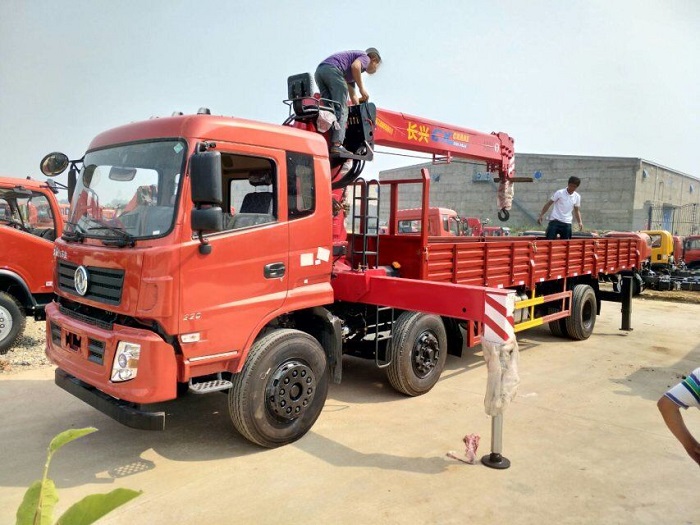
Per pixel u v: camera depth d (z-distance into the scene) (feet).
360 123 18.45
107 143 14.58
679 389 7.53
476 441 14.03
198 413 17.10
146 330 12.26
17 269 24.11
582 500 11.95
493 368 13.42
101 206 13.93
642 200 110.01
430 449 14.55
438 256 19.08
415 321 18.39
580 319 28.14
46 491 3.45
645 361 24.32
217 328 13.05
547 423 16.53
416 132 22.84
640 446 14.87
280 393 14.17
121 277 12.44
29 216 25.31
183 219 12.35
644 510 11.58
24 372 21.21
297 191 14.97
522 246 23.67
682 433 7.47
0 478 12.76
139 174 13.26
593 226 109.81
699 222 139.74
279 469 13.28
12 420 16.38
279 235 14.37
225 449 14.46
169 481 12.64
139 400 11.94
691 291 51.78
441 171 124.47
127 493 3.40
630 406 18.13
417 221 29.78
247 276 13.64
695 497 12.16
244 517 11.11
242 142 13.58
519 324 23.95
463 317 14.37
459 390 19.81
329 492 12.16
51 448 3.48
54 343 14.82
